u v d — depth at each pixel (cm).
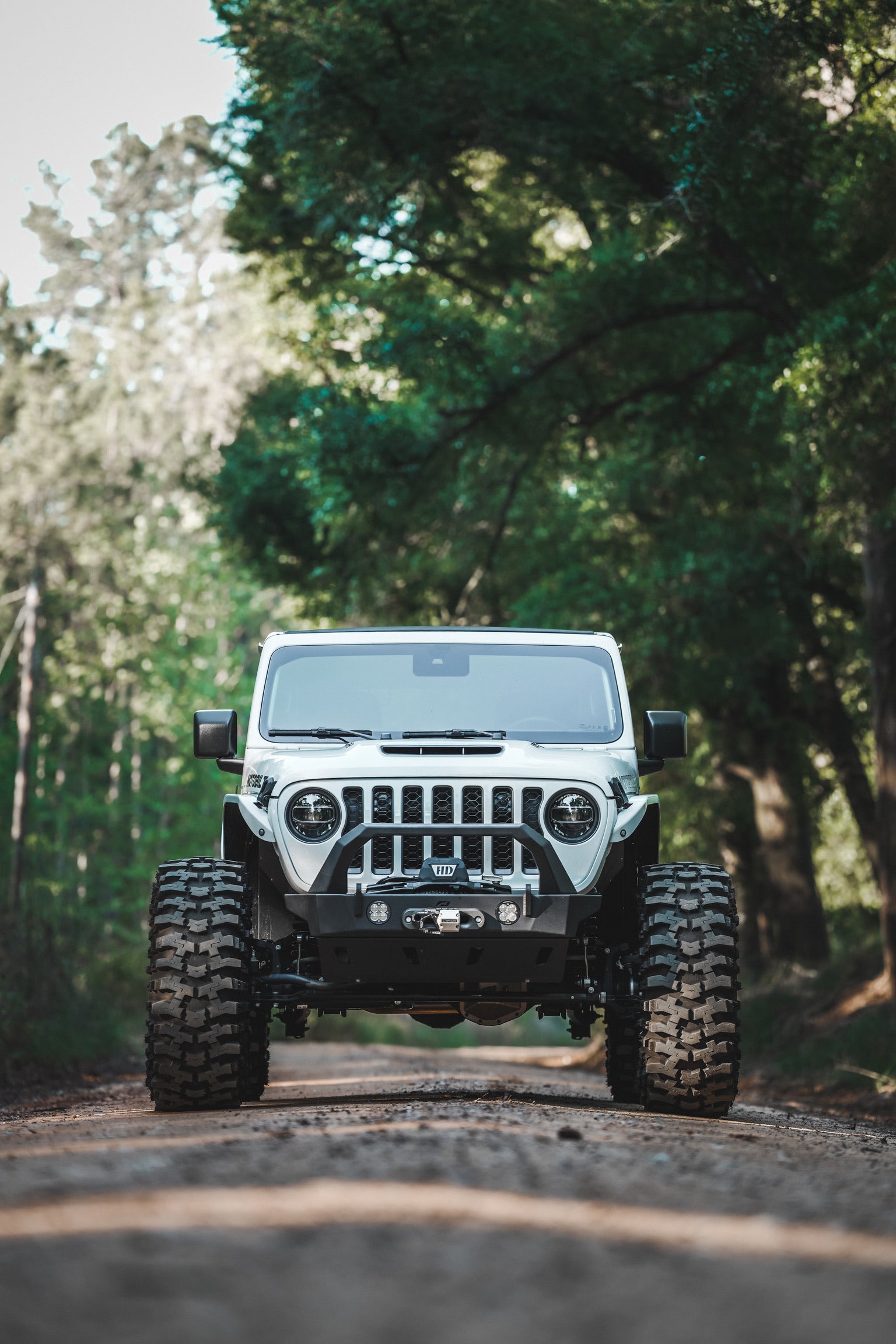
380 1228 317
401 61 1841
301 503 3181
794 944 2948
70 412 6862
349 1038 5725
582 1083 1490
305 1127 561
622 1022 898
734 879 3397
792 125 1599
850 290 1792
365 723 858
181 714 6950
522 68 1800
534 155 1923
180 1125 610
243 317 4469
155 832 6544
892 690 1970
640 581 2506
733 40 1507
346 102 1856
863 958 2434
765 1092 1895
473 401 2189
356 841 758
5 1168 420
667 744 846
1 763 6762
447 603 3256
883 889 1981
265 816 788
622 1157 468
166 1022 754
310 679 878
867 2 1455
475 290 2519
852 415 1519
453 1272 276
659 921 770
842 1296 264
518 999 797
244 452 3391
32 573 6356
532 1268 282
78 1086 1565
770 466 2219
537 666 884
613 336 2120
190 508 8375
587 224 2219
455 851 758
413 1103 759
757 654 2500
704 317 2070
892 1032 1831
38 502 6475
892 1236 336
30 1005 1891
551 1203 358
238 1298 248
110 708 7050
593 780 778
